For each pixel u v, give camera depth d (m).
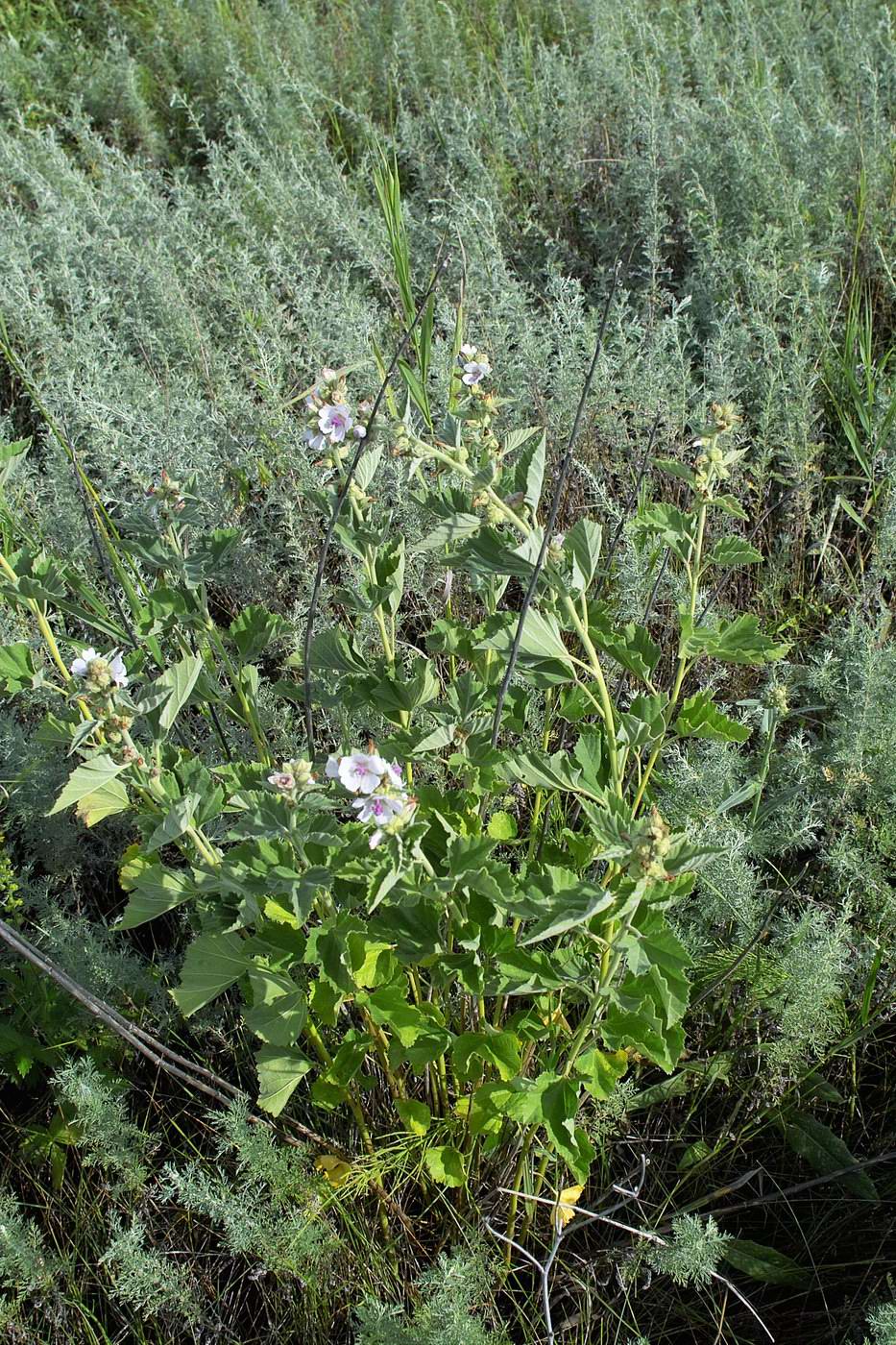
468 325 4.39
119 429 3.88
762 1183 2.47
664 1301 2.33
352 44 7.29
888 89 5.62
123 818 3.02
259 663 3.54
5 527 3.15
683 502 3.87
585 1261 2.34
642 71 6.11
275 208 5.41
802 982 2.29
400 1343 1.93
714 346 3.96
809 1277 2.33
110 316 4.88
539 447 1.90
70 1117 2.54
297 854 1.90
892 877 2.83
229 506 3.70
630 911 1.78
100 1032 2.62
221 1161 2.52
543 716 2.93
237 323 4.75
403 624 3.64
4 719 3.09
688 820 2.50
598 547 1.92
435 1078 2.50
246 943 2.06
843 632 3.31
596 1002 1.95
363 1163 2.36
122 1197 2.45
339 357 4.20
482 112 6.08
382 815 1.71
